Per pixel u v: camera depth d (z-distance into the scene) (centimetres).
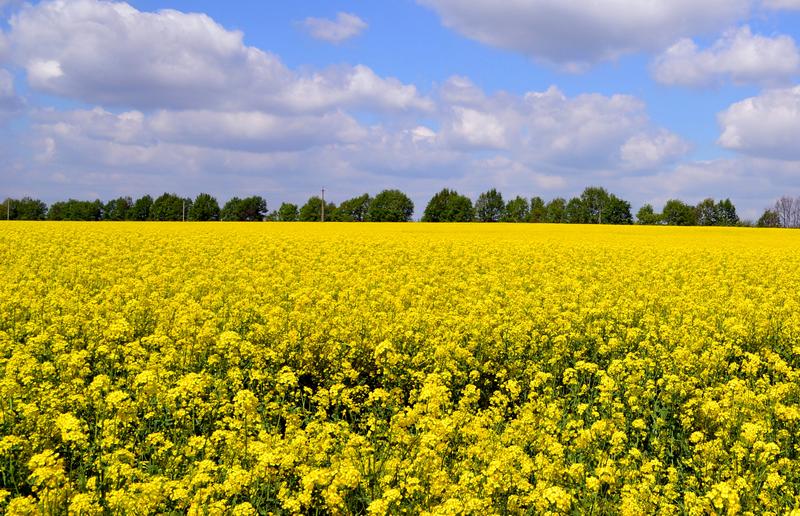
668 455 791
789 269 2633
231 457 688
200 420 793
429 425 711
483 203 14412
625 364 1033
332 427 723
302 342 1137
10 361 902
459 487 598
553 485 650
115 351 1023
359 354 1127
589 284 2095
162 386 809
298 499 589
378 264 2455
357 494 624
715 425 858
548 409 854
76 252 2627
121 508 546
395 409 834
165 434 767
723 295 1856
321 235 4328
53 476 559
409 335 1164
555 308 1448
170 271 2039
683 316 1508
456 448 742
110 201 14475
